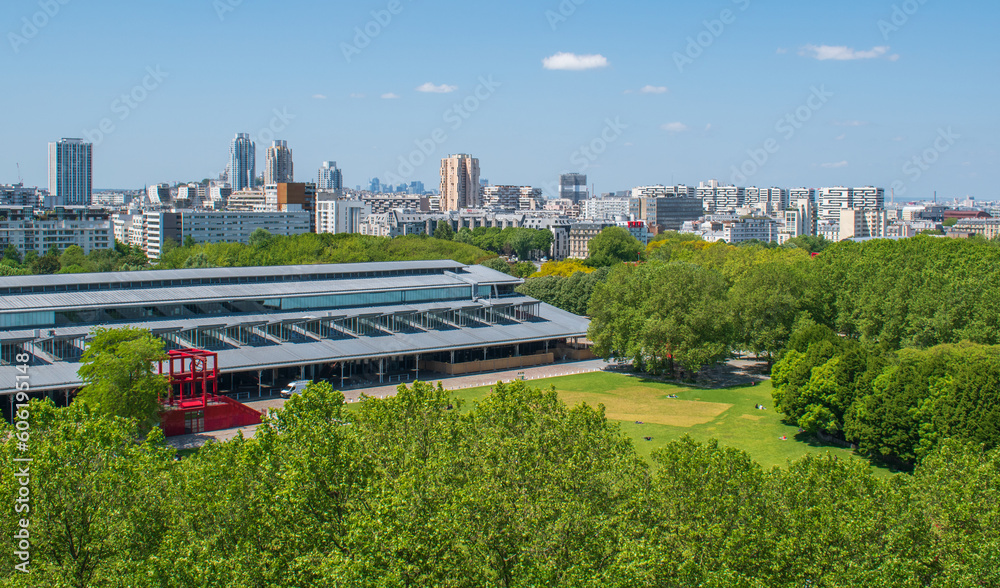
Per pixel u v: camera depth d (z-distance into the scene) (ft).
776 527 216.13
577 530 207.82
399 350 570.87
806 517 214.07
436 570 189.26
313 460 216.33
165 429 429.38
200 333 532.32
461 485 229.86
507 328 654.53
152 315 554.87
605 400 520.83
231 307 587.68
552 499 216.33
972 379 348.18
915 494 239.91
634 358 598.34
